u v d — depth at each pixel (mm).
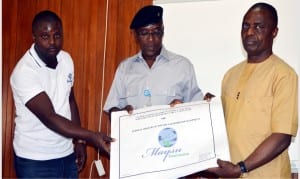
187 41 1820
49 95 1749
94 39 1935
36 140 1784
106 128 1928
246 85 1639
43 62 1760
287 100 1532
